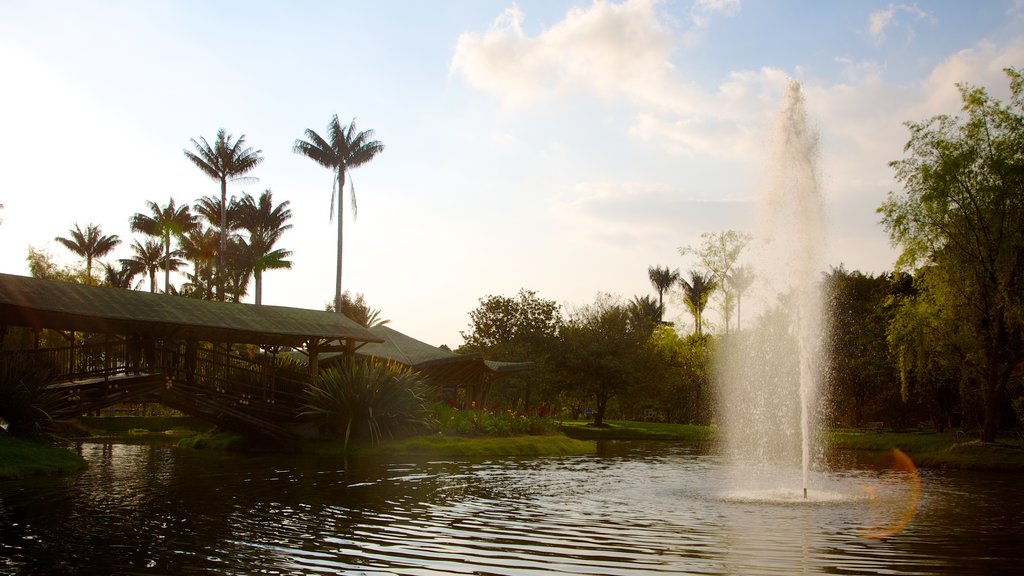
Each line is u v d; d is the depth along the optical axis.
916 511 12.59
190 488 15.03
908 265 29.14
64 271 60.09
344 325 30.12
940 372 30.22
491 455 26.27
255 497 13.70
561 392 53.22
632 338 51.12
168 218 71.50
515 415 34.84
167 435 39.66
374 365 28.81
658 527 10.66
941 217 27.44
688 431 44.75
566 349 50.59
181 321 24.38
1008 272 26.50
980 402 31.94
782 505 13.27
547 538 9.72
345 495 14.14
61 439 20.55
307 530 10.17
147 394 25.16
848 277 50.62
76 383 23.22
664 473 19.67
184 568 7.90
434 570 7.88
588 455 27.39
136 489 14.77
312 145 56.44
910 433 39.44
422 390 29.52
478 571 7.85
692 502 13.54
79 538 9.48
